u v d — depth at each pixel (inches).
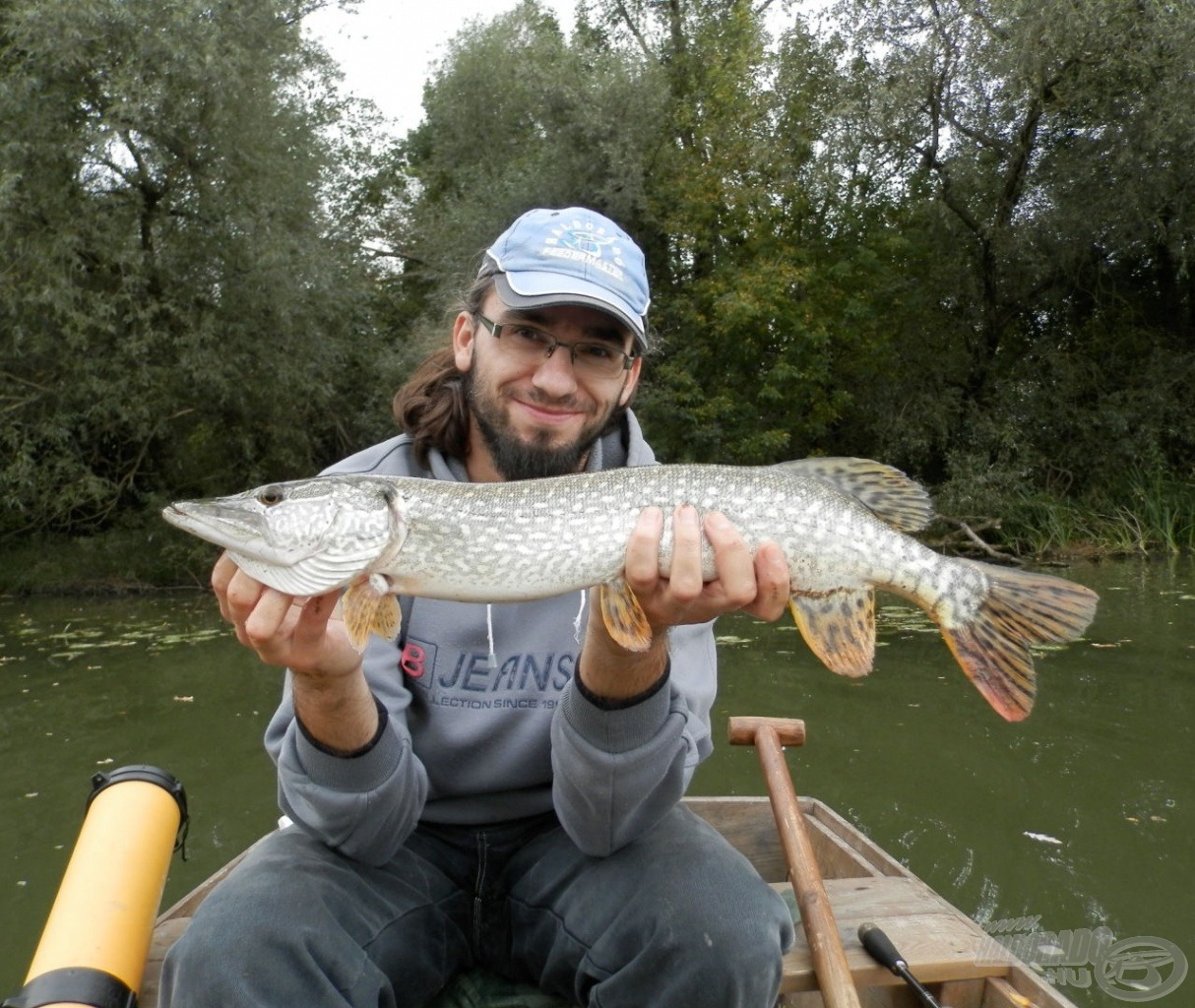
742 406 197.2
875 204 212.5
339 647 24.8
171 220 163.9
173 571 164.4
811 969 30.6
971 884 47.8
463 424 33.9
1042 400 197.2
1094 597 26.9
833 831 44.9
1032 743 68.6
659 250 206.7
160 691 88.3
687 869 26.8
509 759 30.0
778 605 27.0
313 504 26.8
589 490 27.6
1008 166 194.5
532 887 29.6
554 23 249.0
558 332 31.8
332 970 25.3
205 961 24.0
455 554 27.5
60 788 64.2
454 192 236.1
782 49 201.0
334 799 26.0
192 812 59.4
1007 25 172.1
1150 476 183.8
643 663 26.0
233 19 157.9
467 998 30.8
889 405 204.5
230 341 164.4
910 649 97.2
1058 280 205.6
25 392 161.0
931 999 29.7
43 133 145.6
